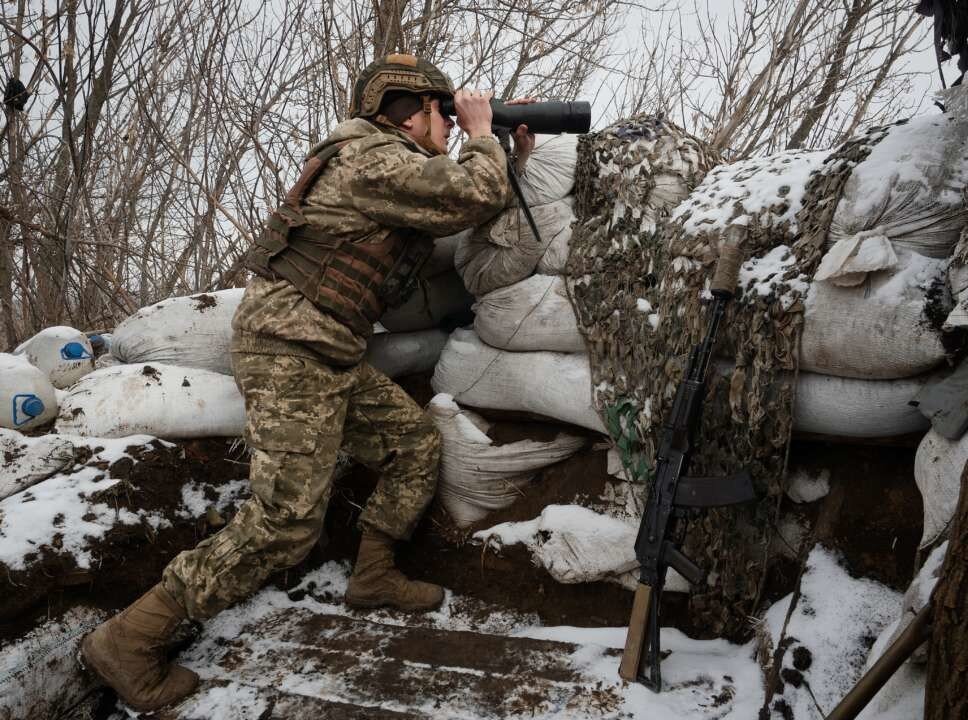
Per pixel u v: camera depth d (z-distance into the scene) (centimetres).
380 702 187
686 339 200
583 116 213
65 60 374
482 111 212
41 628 191
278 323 204
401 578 244
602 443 240
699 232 204
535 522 240
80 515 207
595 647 203
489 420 263
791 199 193
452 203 202
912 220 165
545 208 236
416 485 244
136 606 187
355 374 222
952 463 151
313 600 249
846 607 173
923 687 137
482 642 212
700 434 198
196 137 438
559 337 234
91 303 419
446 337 288
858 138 189
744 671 185
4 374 228
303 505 198
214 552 190
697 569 177
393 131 222
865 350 168
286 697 191
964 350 159
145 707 187
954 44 163
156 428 237
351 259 209
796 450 202
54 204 415
